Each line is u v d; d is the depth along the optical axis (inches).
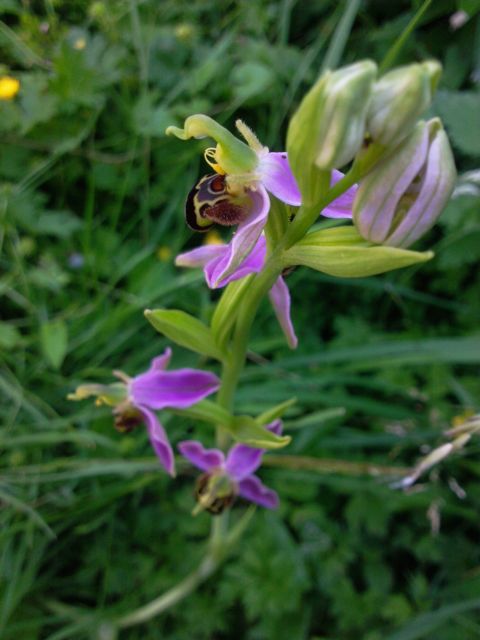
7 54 6.8
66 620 5.7
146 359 6.3
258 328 6.7
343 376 6.3
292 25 8.0
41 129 6.6
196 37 7.3
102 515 5.7
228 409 3.9
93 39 6.9
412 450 6.3
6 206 6.0
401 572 6.2
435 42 6.8
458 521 6.3
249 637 5.8
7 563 5.2
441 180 2.5
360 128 2.3
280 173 2.9
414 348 6.0
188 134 2.9
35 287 6.4
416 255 2.5
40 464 5.8
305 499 5.9
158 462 5.5
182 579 5.7
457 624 5.6
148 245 6.7
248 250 2.8
